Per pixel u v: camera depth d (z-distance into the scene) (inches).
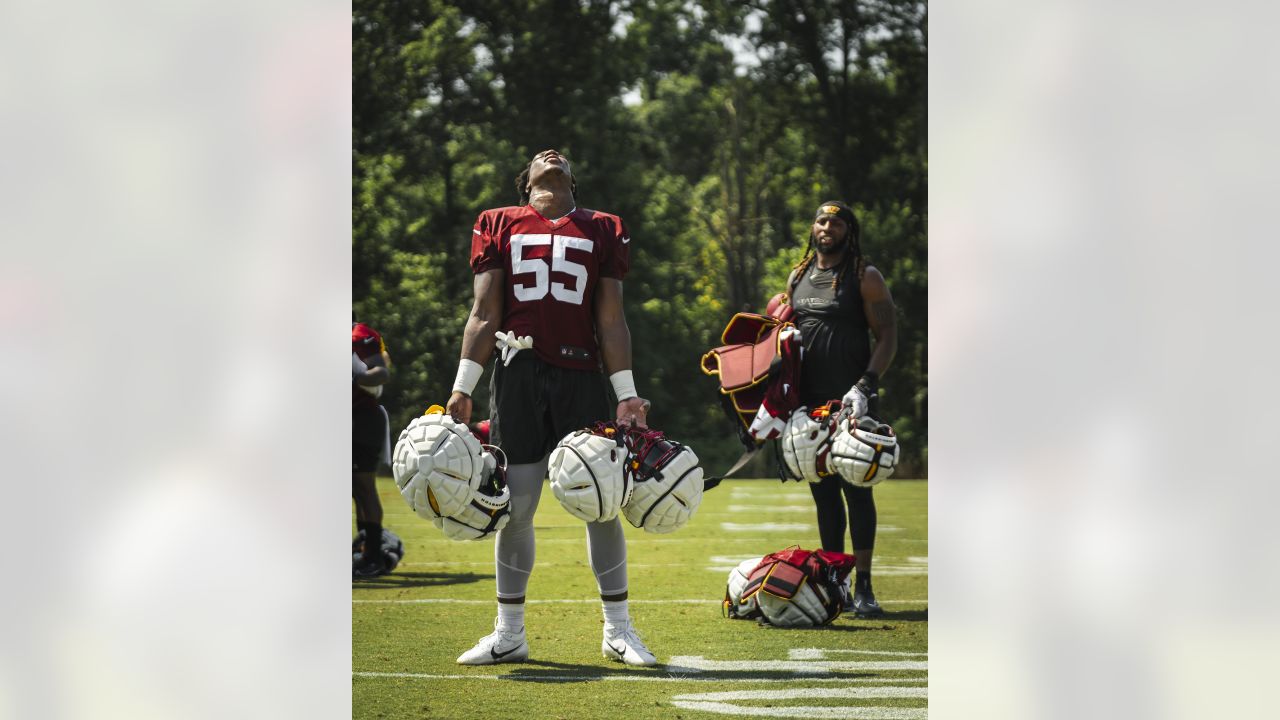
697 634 515.2
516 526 449.4
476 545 900.6
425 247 1975.9
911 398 1932.8
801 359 584.1
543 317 446.9
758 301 1934.1
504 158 1989.4
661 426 1825.8
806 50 2076.8
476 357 445.7
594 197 1977.1
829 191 2074.3
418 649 479.5
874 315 582.9
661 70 2071.9
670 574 733.3
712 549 889.5
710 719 370.9
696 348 1863.9
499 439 449.4
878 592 666.8
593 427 430.9
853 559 554.6
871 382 569.9
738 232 2003.0
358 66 1985.7
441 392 1860.2
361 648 481.7
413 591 644.1
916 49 2078.0
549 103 2028.8
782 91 2081.7
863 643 495.5
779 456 585.9
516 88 2033.7
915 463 1895.9
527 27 2023.9
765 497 1462.8
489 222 458.0
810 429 561.3
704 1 2058.3
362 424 700.0
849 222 594.2
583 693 402.0
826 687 415.8
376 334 701.3
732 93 2075.5
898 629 530.0
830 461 558.6
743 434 597.0
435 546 896.3
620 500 422.0
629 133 2046.0
